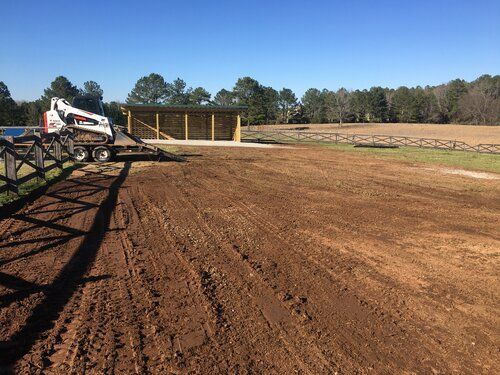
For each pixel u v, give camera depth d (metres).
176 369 3.70
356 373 3.73
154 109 38.62
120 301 4.95
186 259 6.38
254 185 13.61
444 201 11.78
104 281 5.50
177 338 4.19
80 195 10.98
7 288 5.20
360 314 4.82
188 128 40.34
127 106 37.78
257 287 5.45
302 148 33.62
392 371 3.78
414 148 36.56
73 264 6.06
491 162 23.83
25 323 4.39
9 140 10.27
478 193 13.30
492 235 8.31
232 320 4.58
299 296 5.23
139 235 7.55
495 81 101.38
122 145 19.55
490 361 3.99
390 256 6.84
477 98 98.50
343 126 90.12
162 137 39.72
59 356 3.85
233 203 10.57
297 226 8.50
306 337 4.29
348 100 99.00
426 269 6.31
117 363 3.77
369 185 14.33
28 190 11.02
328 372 3.73
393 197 12.15
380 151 31.77
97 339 4.13
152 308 4.79
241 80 95.06
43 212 9.01
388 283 5.73
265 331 4.38
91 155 19.42
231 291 5.31
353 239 7.72
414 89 123.75
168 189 12.33
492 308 5.07
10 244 6.86
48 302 4.87
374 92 105.81
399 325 4.61
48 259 6.23
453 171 19.33
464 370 3.84
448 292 5.50
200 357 3.89
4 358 3.79
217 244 7.16
